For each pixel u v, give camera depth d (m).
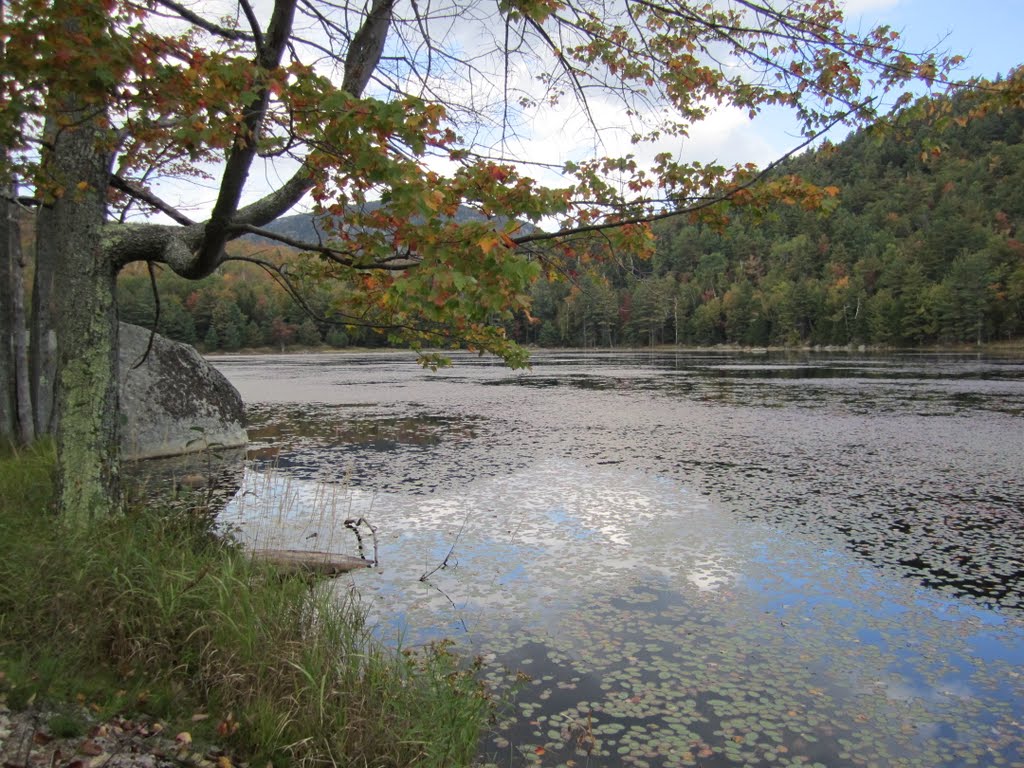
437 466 12.22
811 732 4.21
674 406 21.58
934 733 4.23
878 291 96.31
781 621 5.78
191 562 5.11
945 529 8.31
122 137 5.25
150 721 3.72
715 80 5.13
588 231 5.12
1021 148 140.75
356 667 4.28
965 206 121.25
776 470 11.79
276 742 3.67
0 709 3.48
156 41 3.63
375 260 4.77
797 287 102.00
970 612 5.96
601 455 13.24
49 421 10.91
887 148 164.25
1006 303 83.31
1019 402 21.52
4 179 5.70
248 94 3.55
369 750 3.71
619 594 6.33
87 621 4.26
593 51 5.27
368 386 30.45
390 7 5.17
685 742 4.10
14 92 3.91
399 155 3.73
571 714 4.38
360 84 5.62
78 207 5.67
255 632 4.34
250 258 5.94
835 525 8.48
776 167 4.74
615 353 87.50
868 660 5.12
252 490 10.29
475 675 4.77
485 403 22.78
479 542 7.83
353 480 11.07
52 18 3.41
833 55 4.51
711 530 8.29
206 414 13.63
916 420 17.62
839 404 21.61
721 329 113.12
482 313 3.25
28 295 25.41
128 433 12.39
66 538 4.92
